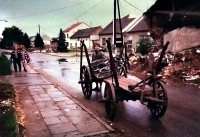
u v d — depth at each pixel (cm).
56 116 582
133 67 1686
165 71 1333
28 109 643
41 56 3969
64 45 5588
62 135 464
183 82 1127
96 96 858
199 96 839
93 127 508
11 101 691
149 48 2031
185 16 1691
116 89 583
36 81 1138
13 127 472
